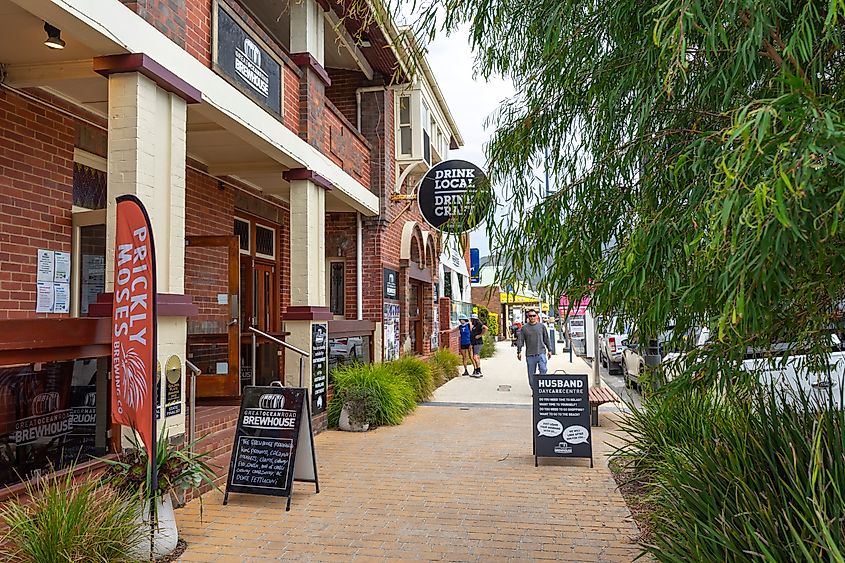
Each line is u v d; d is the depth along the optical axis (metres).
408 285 15.04
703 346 2.62
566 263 3.13
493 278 3.38
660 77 2.69
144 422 4.47
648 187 2.90
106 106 7.14
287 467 5.93
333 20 10.46
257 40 7.71
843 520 2.80
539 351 12.34
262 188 11.34
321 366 9.56
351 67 13.36
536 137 3.41
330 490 6.44
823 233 1.84
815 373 3.48
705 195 2.27
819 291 2.44
